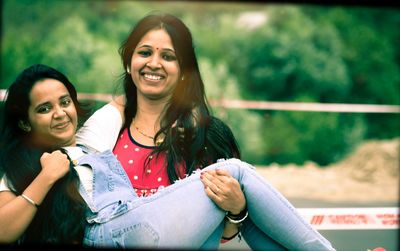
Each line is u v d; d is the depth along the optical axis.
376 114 10.38
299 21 11.37
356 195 5.88
